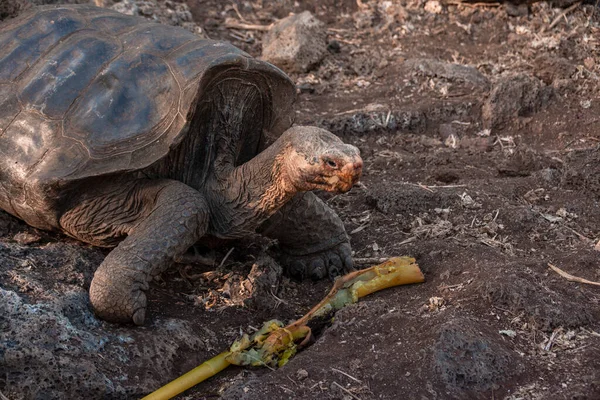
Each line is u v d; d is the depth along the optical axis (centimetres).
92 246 383
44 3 538
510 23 680
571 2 680
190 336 342
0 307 311
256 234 405
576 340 320
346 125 554
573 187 475
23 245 376
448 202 454
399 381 299
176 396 317
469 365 302
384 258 405
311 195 392
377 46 666
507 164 513
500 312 334
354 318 340
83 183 354
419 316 335
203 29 655
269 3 720
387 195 458
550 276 361
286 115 392
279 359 334
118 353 320
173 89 360
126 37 390
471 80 602
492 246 409
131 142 352
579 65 610
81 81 368
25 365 300
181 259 394
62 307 327
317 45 638
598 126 544
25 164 355
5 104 373
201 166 379
